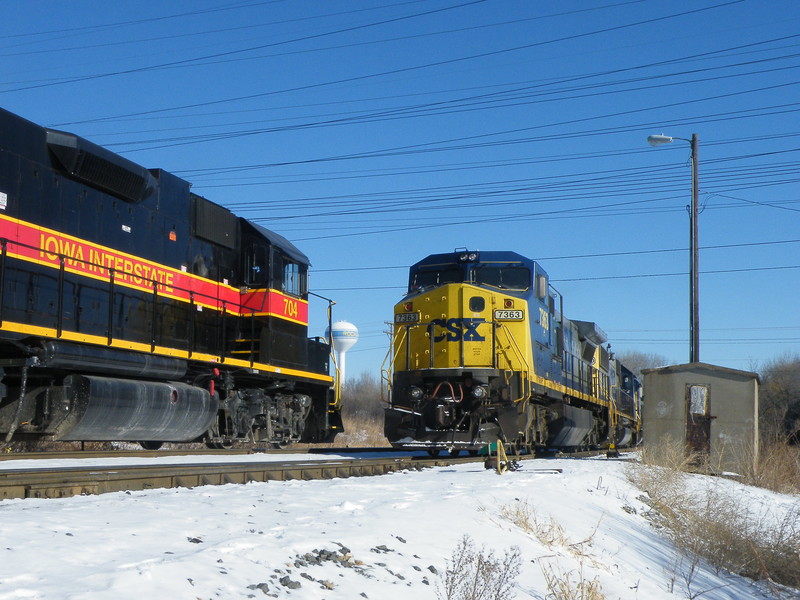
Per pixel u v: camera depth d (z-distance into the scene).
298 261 18.62
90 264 12.88
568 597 6.24
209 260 16.23
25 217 11.73
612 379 29.16
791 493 16.86
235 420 16.70
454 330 16.53
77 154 12.46
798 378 51.84
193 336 15.27
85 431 12.43
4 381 12.77
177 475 9.27
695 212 23.03
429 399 16.17
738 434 16.70
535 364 16.89
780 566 10.38
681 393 16.92
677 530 10.90
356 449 19.69
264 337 16.97
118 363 13.09
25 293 11.64
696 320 22.97
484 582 5.68
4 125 11.45
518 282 17.23
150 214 14.47
